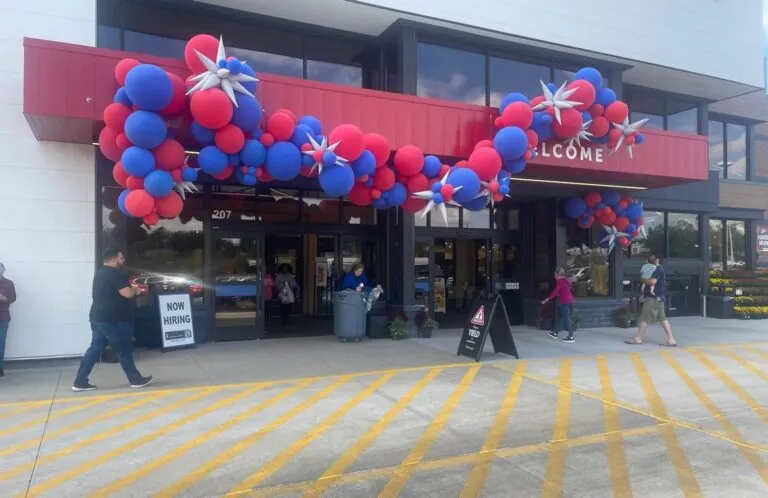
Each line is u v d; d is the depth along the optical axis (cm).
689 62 1445
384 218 1255
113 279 754
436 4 1147
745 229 1881
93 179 936
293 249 1446
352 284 1184
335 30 1201
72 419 635
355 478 483
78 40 923
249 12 1120
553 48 1300
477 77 1275
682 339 1234
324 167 819
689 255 1709
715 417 665
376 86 1249
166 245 1077
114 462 513
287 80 891
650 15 1391
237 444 561
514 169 984
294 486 466
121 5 1045
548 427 623
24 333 891
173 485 466
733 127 1855
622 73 1438
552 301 1348
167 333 1038
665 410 691
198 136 778
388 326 1195
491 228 1408
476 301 1011
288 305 1422
